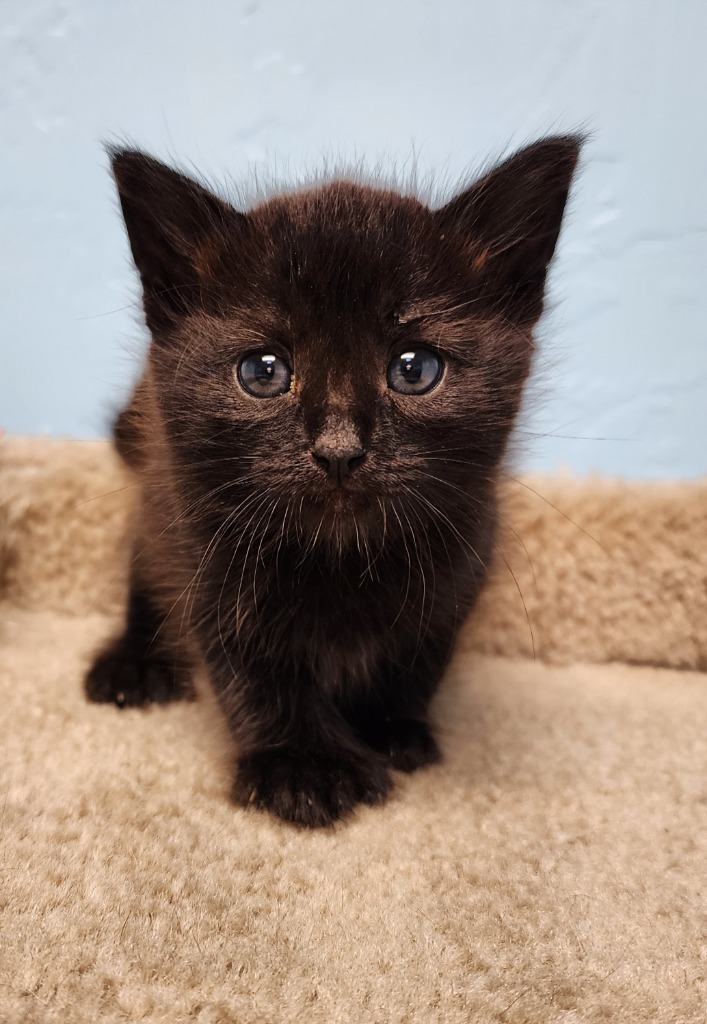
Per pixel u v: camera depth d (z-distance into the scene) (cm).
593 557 27
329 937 11
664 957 11
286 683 18
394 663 19
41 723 19
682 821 15
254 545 16
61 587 29
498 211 17
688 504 27
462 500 16
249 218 17
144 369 19
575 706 22
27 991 10
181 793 16
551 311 20
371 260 15
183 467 16
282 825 15
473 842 14
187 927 11
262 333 15
